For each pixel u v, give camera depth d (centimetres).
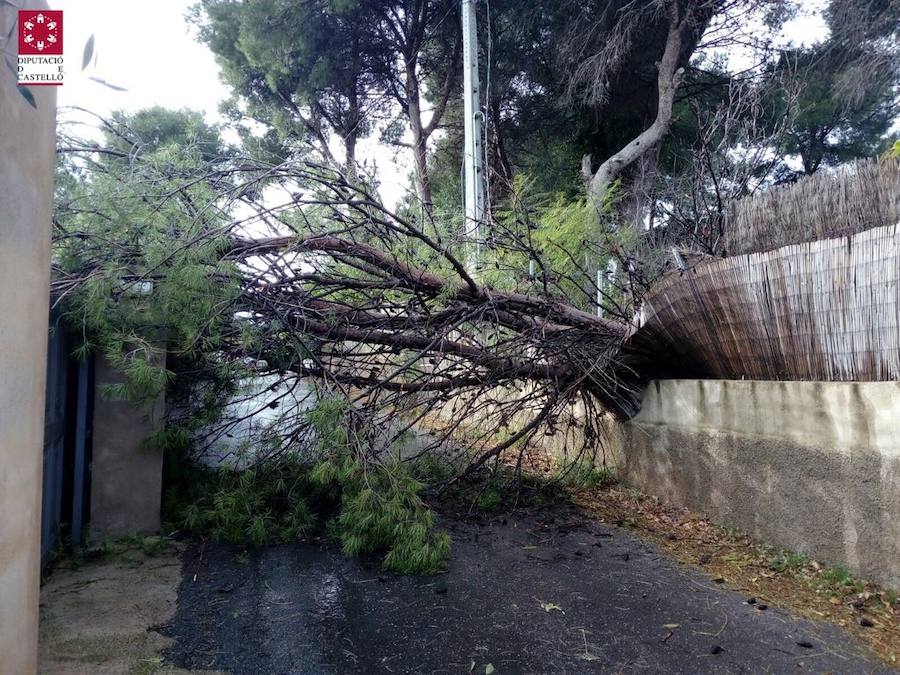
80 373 427
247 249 457
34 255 198
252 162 477
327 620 333
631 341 535
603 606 351
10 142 177
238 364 457
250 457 486
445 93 1377
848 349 378
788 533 405
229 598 360
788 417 407
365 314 524
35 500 200
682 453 518
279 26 1216
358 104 1330
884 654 295
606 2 1191
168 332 443
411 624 329
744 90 924
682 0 1158
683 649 302
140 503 448
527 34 1287
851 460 362
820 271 388
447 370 569
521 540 471
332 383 480
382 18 1275
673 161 1327
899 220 434
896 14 1103
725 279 443
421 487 433
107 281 397
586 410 623
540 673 279
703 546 446
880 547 344
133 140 484
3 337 174
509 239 612
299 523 471
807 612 340
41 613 334
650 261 657
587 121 1375
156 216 417
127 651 295
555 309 587
